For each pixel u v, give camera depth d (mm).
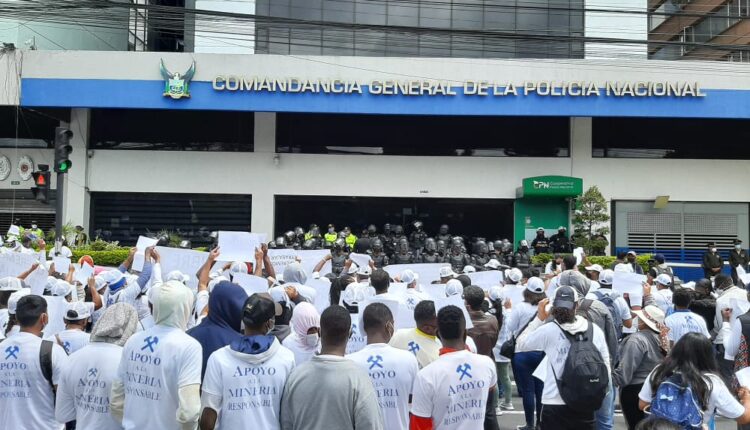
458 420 4797
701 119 27500
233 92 25422
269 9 27141
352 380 4152
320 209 28016
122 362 4547
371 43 27297
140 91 25344
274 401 4270
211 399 4254
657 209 27641
